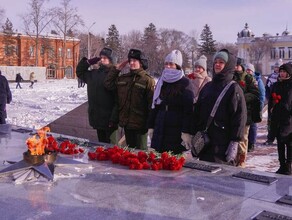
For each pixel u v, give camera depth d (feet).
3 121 28.73
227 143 13.01
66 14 177.58
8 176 10.85
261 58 222.28
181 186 10.23
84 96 67.41
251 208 8.63
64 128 24.45
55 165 11.60
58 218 7.99
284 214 8.27
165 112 14.74
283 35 226.79
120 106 17.06
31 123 35.94
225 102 12.94
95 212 8.34
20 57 174.29
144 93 16.62
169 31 219.61
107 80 17.65
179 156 12.92
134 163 11.93
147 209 8.55
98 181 10.63
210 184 10.43
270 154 24.16
